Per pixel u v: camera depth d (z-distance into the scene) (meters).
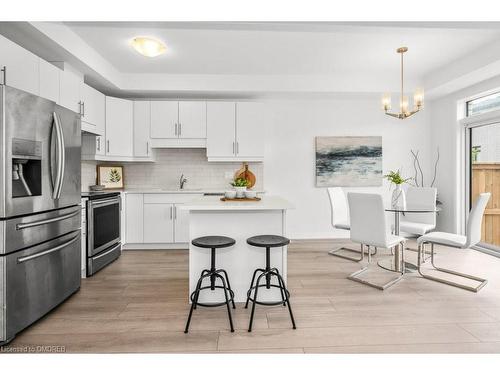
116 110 4.32
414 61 4.01
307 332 2.09
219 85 4.50
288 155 5.13
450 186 4.77
